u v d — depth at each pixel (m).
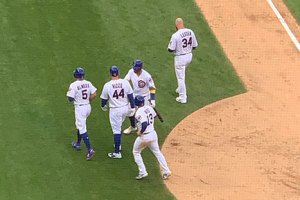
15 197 67.69
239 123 80.00
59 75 85.38
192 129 78.94
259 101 83.94
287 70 89.50
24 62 87.00
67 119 78.81
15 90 82.31
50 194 68.38
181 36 79.88
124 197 68.56
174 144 76.56
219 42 94.12
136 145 69.19
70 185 69.75
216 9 100.25
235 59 91.31
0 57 87.44
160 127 79.12
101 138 76.88
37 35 91.81
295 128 79.19
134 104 72.88
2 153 73.25
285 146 76.31
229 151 75.50
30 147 74.44
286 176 71.88
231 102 83.81
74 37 92.12
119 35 93.25
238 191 69.75
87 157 73.19
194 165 73.44
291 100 84.12
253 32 96.25
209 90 85.94
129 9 98.31
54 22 94.44
